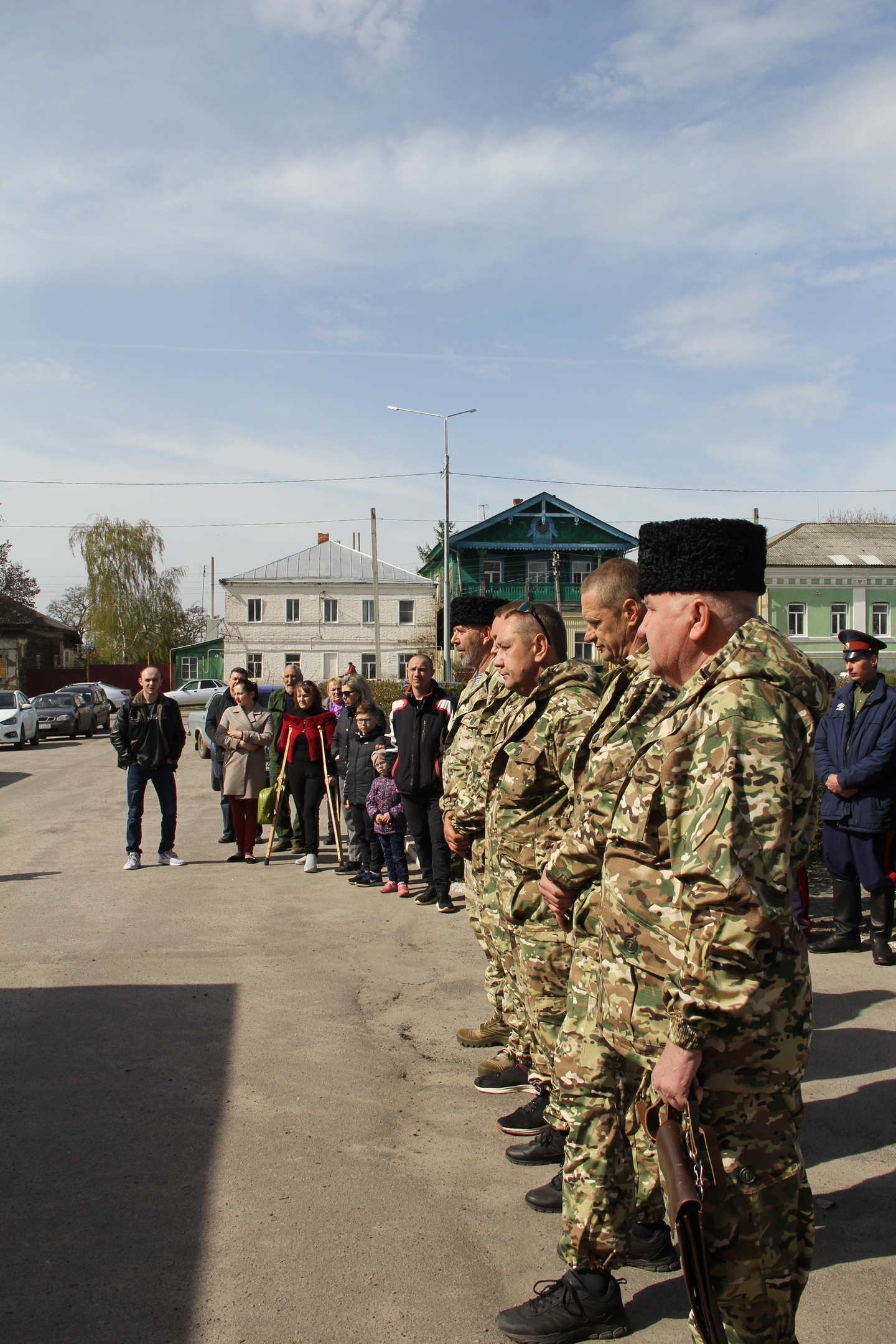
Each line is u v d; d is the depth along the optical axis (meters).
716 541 2.11
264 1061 4.48
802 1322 2.65
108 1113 3.93
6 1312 2.68
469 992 5.50
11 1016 5.03
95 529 58.31
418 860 8.93
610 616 3.36
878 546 44.38
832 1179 3.44
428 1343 2.58
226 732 9.62
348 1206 3.25
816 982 5.58
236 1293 2.78
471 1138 3.77
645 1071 2.33
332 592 52.34
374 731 8.50
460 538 46.66
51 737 31.89
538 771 3.27
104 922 7.02
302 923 7.04
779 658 2.01
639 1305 2.79
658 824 2.21
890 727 5.81
